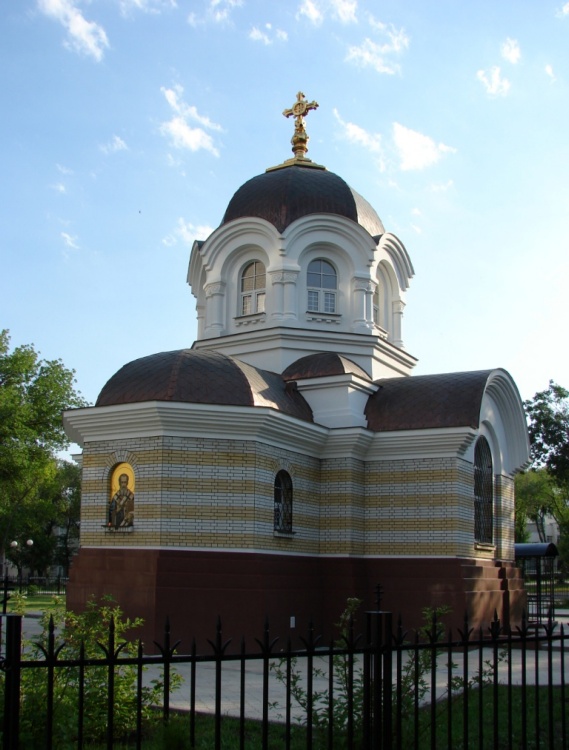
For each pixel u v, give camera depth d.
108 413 24.22
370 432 27.56
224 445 24.22
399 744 8.76
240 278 33.12
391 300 34.72
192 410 23.61
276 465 25.50
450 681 9.34
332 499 27.58
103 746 11.67
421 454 27.47
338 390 28.33
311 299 32.34
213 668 20.36
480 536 29.23
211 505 23.81
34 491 66.44
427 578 26.55
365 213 34.31
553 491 80.94
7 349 54.94
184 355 25.69
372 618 8.73
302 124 36.53
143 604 22.75
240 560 23.75
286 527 26.12
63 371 57.16
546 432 55.16
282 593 24.72
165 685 7.28
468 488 27.75
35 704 11.35
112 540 24.17
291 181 33.50
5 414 50.28
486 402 30.09
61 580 74.19
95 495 24.77
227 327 32.91
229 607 23.25
